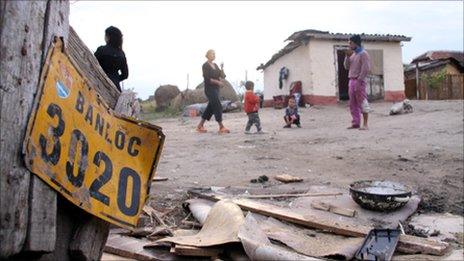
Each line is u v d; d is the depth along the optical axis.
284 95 21.20
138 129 2.57
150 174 2.64
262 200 5.56
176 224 4.87
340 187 6.35
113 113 2.43
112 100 2.66
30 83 1.86
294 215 4.76
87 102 2.23
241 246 3.93
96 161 2.25
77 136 2.13
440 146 9.12
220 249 3.87
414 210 5.33
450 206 5.61
